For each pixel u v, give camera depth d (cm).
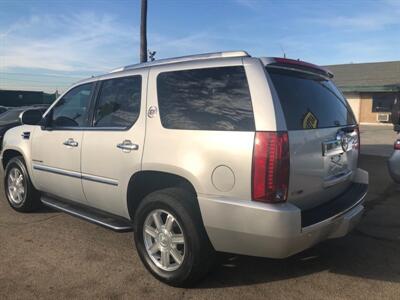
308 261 442
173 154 371
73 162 483
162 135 384
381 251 473
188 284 378
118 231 434
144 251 403
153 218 394
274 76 353
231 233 340
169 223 380
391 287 386
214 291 376
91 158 457
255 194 325
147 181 418
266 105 330
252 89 340
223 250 356
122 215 441
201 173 350
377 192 773
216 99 358
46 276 405
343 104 446
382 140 1947
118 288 381
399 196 740
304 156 346
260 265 430
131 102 427
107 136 438
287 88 359
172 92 391
